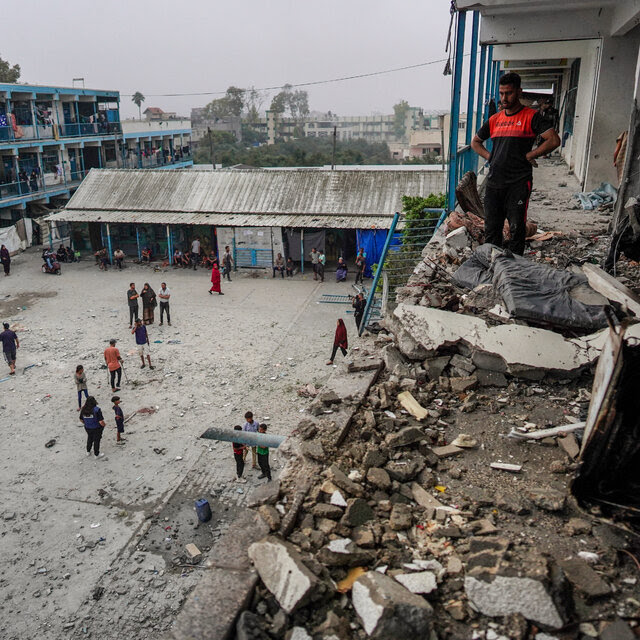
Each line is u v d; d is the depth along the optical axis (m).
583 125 14.07
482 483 3.58
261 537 3.00
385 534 3.11
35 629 8.01
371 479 3.51
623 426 2.98
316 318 21.50
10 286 26.36
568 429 3.94
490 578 2.67
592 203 10.68
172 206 29.52
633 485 3.14
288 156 70.44
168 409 14.41
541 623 2.52
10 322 21.36
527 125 6.06
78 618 8.20
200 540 9.75
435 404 4.48
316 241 28.17
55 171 35.97
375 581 2.66
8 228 31.67
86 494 11.07
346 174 29.22
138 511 10.55
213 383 15.89
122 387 15.73
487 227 6.64
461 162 10.57
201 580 2.74
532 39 11.34
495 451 3.90
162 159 48.41
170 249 29.52
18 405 14.80
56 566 9.20
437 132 76.31
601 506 3.19
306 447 3.73
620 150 8.50
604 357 3.15
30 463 12.16
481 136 6.54
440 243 7.99
